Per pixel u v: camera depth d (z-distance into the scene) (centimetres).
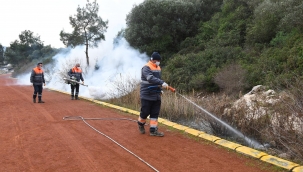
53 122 758
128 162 456
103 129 676
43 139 591
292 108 503
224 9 2109
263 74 1280
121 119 793
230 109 649
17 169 431
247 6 1992
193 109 824
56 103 1130
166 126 691
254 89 1103
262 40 1664
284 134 493
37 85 1147
